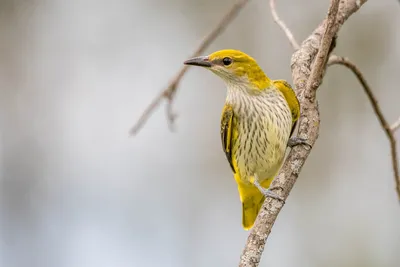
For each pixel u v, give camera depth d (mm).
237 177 9578
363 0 7992
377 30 14727
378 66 14734
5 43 16766
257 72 9039
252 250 6836
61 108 17062
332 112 14922
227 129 9289
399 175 9039
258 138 9031
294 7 15234
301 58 8344
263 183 9500
